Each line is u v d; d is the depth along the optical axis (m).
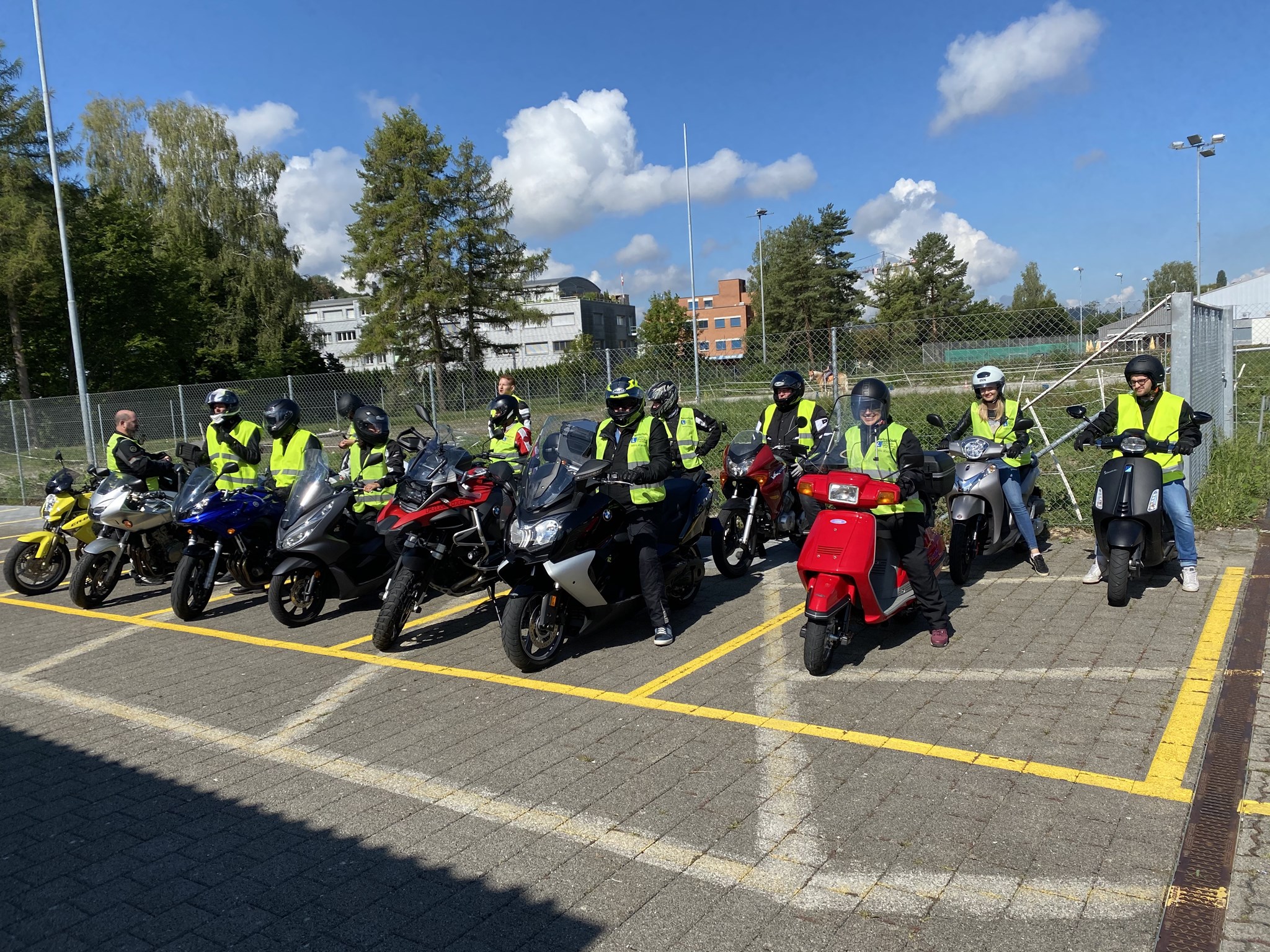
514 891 3.21
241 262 47.50
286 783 4.20
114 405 21.28
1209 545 7.75
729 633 6.27
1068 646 5.45
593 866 3.35
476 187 46.38
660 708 4.90
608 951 2.84
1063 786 3.74
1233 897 2.93
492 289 47.25
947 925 2.88
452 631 6.79
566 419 8.44
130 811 3.99
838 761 4.10
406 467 6.74
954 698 4.77
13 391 35.91
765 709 4.79
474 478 6.39
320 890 3.28
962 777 3.87
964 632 5.88
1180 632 5.55
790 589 7.46
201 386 22.03
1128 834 3.34
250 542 7.62
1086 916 2.88
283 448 7.89
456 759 4.37
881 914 2.96
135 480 7.97
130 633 7.16
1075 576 7.09
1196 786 3.67
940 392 16.47
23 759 4.64
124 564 9.13
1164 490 6.34
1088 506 9.44
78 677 6.04
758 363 15.72
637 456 5.92
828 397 14.31
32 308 34.19
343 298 88.56
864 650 5.65
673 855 3.39
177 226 45.59
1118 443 6.32
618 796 3.89
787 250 67.25
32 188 35.41
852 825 3.53
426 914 3.09
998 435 7.16
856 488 5.17
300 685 5.62
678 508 6.69
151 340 37.91
